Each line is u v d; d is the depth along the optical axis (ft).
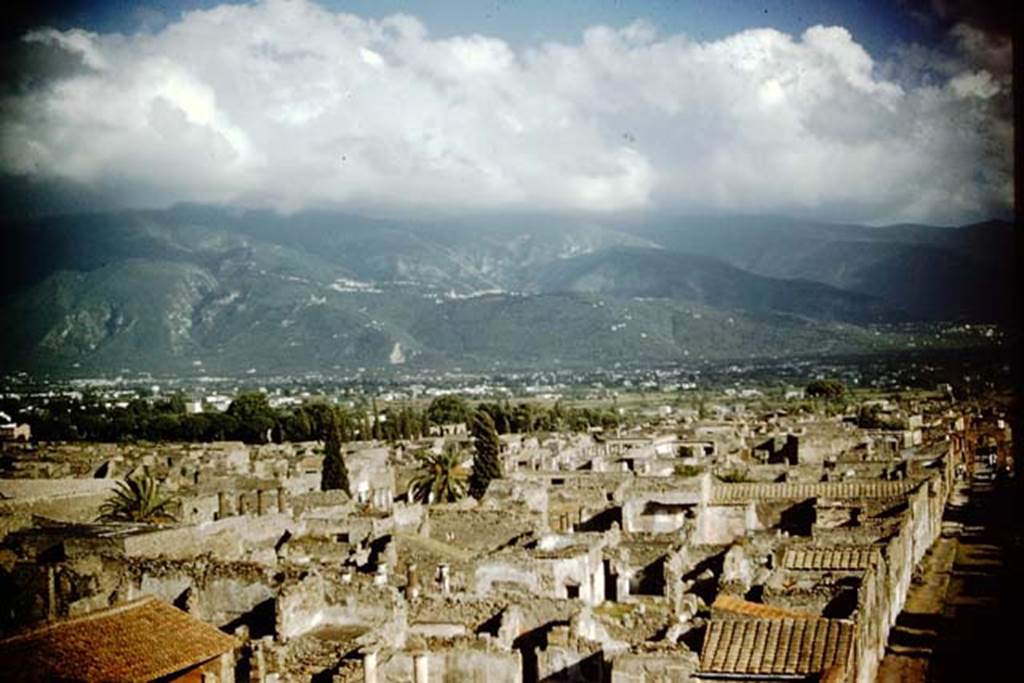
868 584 224.12
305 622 209.26
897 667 245.45
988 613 285.02
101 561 234.99
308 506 374.43
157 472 460.96
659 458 514.27
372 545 279.90
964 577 338.95
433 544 291.58
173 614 176.14
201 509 361.92
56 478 437.17
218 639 174.50
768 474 430.20
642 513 363.76
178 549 261.24
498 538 317.63
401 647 191.72
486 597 221.05
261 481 430.61
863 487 373.61
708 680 170.60
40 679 150.41
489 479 452.35
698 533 336.29
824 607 222.89
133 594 227.81
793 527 359.46
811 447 529.04
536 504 370.12
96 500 366.63
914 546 344.08
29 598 229.86
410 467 540.11
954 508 473.67
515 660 189.06
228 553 277.64
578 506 372.17
